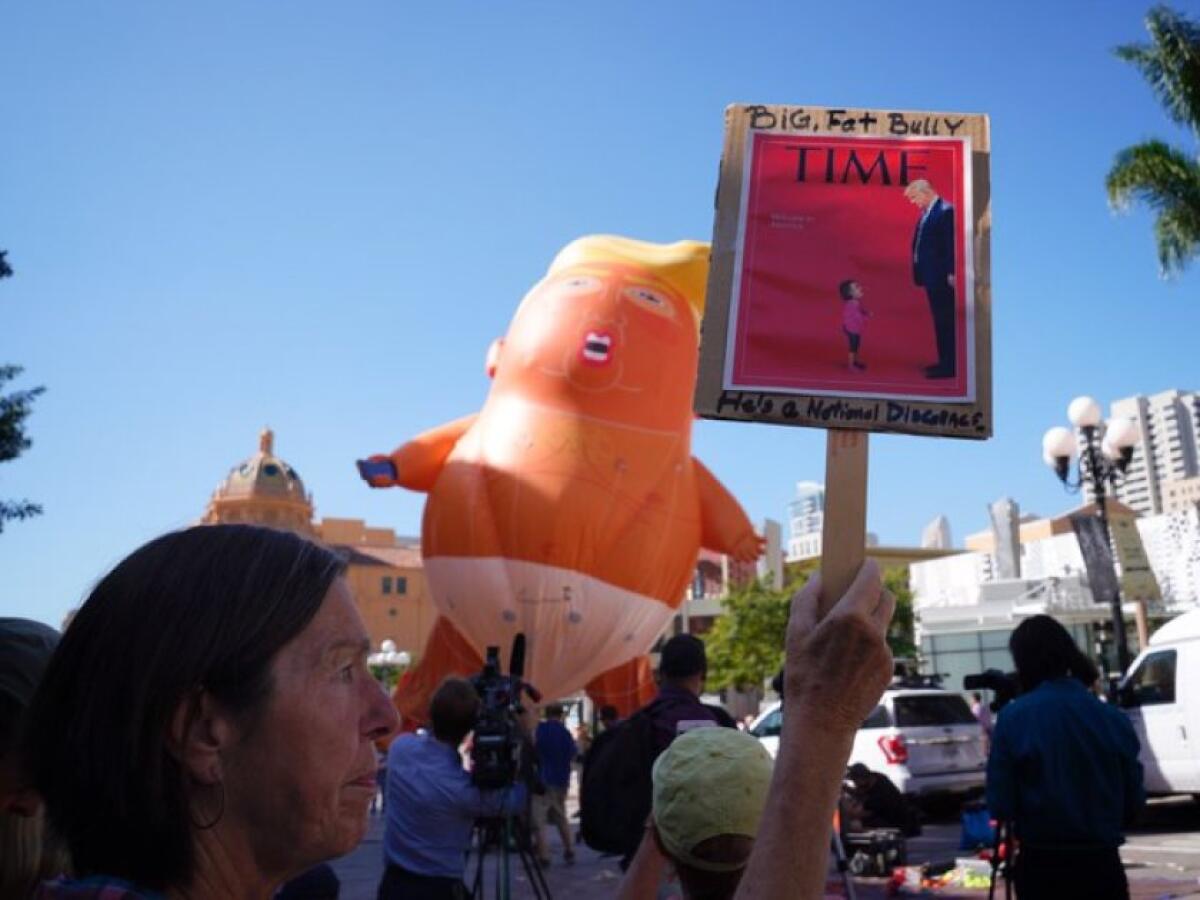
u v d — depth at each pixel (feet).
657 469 52.70
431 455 56.44
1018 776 13.09
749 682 119.44
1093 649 73.97
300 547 4.40
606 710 55.77
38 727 4.02
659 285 55.36
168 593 3.99
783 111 6.67
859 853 32.65
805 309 6.21
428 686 59.67
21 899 5.41
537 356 53.26
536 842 40.09
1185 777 41.29
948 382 6.03
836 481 5.20
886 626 4.71
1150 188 57.72
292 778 3.98
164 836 3.80
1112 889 12.61
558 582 50.14
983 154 6.49
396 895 13.51
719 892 6.82
